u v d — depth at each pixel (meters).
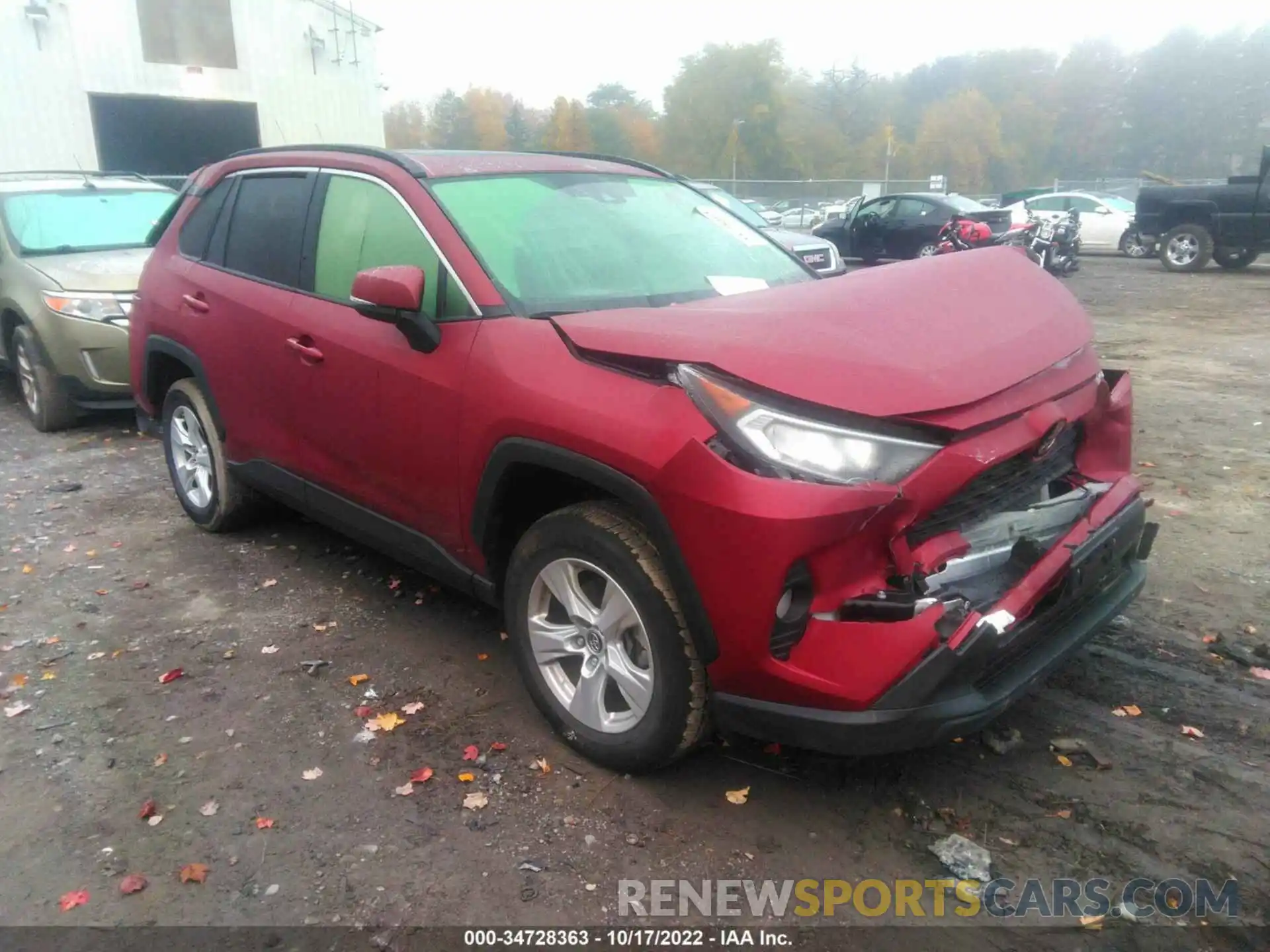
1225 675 3.57
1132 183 42.62
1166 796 2.92
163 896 2.60
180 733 3.35
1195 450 6.39
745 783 3.02
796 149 79.31
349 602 4.34
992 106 90.44
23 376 7.54
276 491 4.40
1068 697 3.44
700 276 3.71
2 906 2.58
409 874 2.67
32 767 3.17
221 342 4.42
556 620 3.18
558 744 3.24
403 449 3.46
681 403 2.56
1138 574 3.31
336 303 3.81
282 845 2.79
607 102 87.38
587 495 3.13
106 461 6.65
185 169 25.69
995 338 2.81
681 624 2.69
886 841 2.77
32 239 7.67
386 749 3.23
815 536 2.40
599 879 2.64
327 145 4.21
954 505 2.70
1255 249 18.02
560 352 2.91
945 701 2.50
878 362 2.55
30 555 4.95
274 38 24.11
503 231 3.47
